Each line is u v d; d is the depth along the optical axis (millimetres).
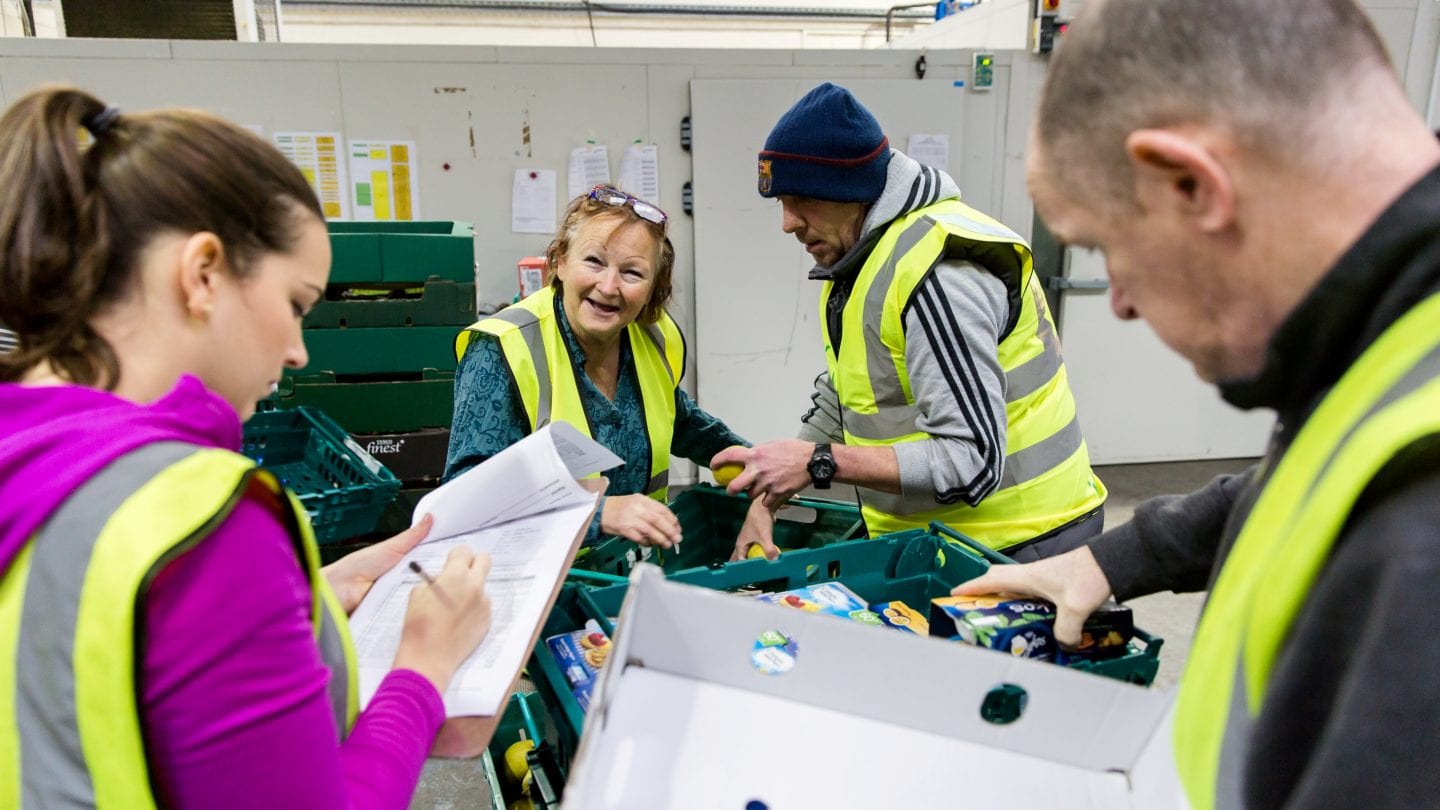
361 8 4527
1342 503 356
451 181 2959
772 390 3309
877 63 3037
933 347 1155
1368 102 386
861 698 627
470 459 1229
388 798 583
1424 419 331
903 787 595
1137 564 832
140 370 520
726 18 4891
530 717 1077
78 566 445
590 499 983
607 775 549
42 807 466
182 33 2842
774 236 3154
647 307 1438
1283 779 384
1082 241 487
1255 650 408
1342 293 383
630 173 3043
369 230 2320
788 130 1223
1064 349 3461
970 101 3119
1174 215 429
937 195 1278
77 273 490
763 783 580
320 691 513
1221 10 399
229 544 469
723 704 616
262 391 595
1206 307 448
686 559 1539
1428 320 358
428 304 2115
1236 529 547
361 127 2863
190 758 464
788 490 1258
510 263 3068
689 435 1597
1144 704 604
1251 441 3715
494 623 787
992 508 1292
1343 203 385
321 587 607
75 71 2676
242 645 465
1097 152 447
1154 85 413
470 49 2854
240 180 529
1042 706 614
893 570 1224
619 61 2936
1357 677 334
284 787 487
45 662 452
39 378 508
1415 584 319
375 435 2145
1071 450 1339
